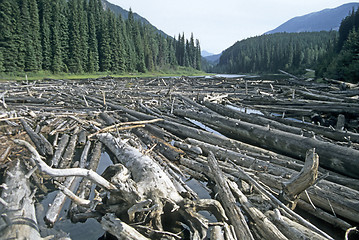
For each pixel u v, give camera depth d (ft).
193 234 14.85
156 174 18.81
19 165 24.12
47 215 17.17
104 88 99.14
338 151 21.99
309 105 51.88
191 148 29.96
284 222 15.01
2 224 14.08
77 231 16.31
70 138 35.53
